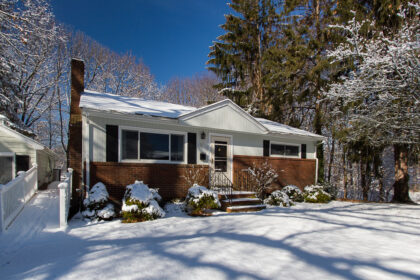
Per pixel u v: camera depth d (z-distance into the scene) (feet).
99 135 25.68
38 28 38.24
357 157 47.80
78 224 20.79
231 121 34.24
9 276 9.86
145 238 15.87
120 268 10.24
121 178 26.50
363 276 10.02
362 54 35.70
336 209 30.22
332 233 17.53
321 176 47.80
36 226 19.33
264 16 64.54
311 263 11.31
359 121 39.09
